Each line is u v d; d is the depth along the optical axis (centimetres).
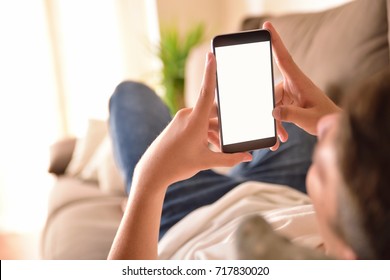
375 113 26
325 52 127
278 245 30
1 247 303
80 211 168
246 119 68
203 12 380
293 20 154
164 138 59
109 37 365
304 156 124
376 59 114
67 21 355
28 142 354
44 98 355
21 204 353
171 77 342
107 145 218
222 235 84
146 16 371
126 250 61
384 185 25
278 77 136
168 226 114
